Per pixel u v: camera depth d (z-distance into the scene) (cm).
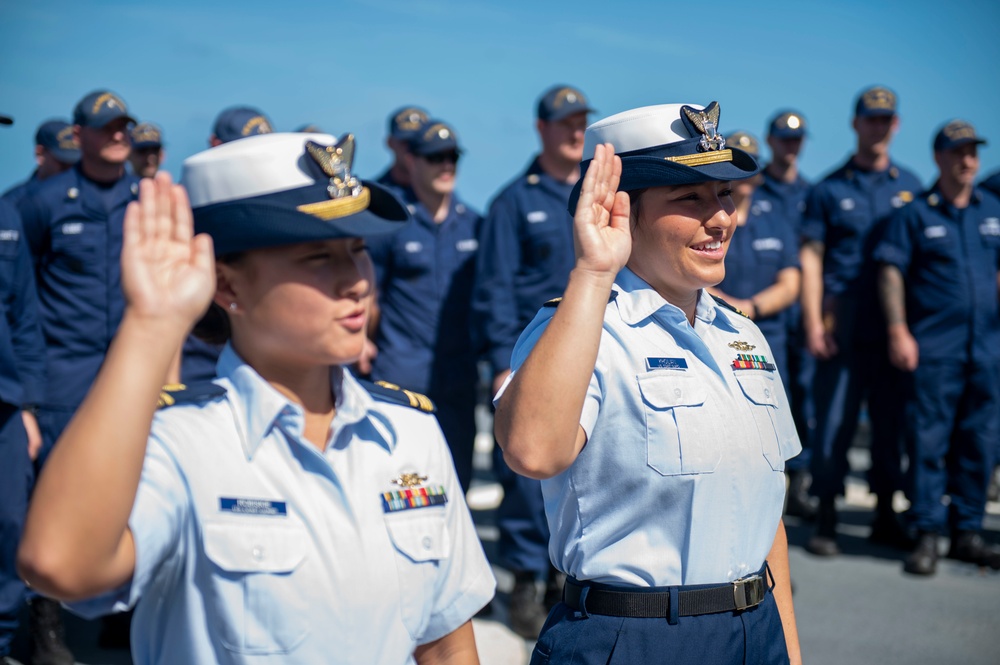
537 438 208
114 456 143
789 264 620
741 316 268
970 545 633
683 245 239
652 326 241
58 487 142
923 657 490
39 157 621
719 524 232
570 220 531
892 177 697
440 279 557
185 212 154
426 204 564
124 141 507
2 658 443
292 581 164
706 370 241
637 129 245
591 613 233
